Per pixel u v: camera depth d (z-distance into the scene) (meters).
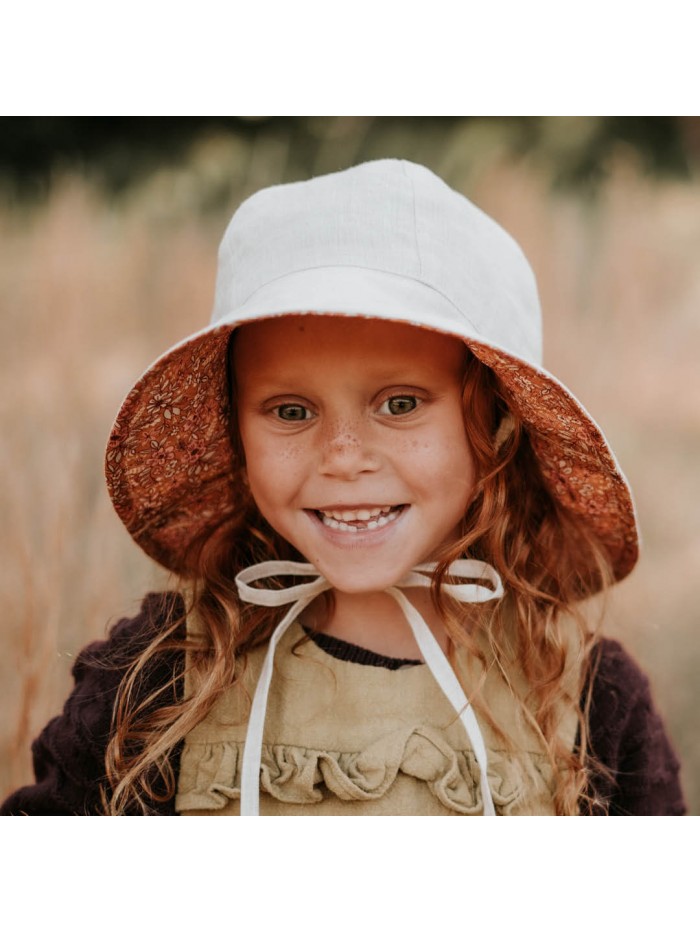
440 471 1.14
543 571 1.36
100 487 2.02
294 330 1.10
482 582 1.28
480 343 1.03
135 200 3.86
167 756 1.23
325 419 1.12
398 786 1.18
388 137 4.04
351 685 1.22
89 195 3.45
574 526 1.36
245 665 1.28
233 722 1.24
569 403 1.14
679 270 3.36
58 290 2.73
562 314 3.06
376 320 1.09
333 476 1.12
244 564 1.39
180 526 1.38
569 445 1.23
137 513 1.33
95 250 3.04
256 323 1.12
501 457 1.26
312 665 1.24
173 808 1.26
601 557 1.37
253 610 1.32
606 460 1.19
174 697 1.28
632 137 4.15
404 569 1.15
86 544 2.00
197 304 2.98
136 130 4.05
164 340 2.90
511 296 1.21
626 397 2.96
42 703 1.67
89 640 1.81
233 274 1.18
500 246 1.25
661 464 2.82
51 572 1.75
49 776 1.34
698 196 3.70
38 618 1.75
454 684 1.16
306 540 1.16
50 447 2.17
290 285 1.08
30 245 3.13
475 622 1.28
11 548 1.83
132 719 1.26
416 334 1.10
